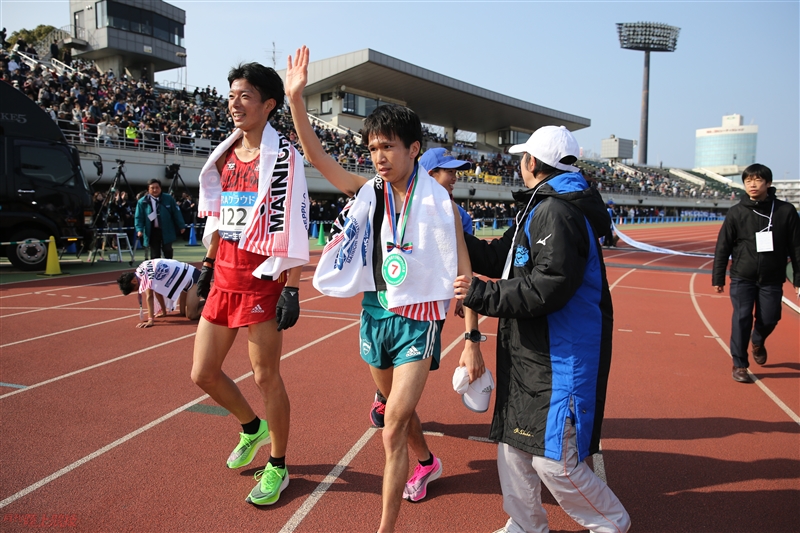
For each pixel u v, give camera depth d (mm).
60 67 26250
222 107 29453
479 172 39000
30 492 2902
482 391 2598
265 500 2793
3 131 10883
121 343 5895
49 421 3822
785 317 8359
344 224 2453
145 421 3855
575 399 2219
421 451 2924
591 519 2336
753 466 3389
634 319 8062
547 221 2191
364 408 4191
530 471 2406
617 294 10578
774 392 4789
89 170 18906
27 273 11273
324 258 2459
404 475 2291
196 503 2840
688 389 4848
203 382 2891
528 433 2262
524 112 47844
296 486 3033
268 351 2764
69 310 7629
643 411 4301
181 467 3211
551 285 2109
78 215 11703
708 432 3904
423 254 2377
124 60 35688
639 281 12719
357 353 5715
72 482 3016
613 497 2357
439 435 3771
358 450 3482
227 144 2861
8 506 2766
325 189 28312
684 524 2760
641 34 73125
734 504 2953
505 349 2414
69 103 20031
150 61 36625
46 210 11281
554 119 51906
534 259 2240
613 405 4426
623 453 3555
